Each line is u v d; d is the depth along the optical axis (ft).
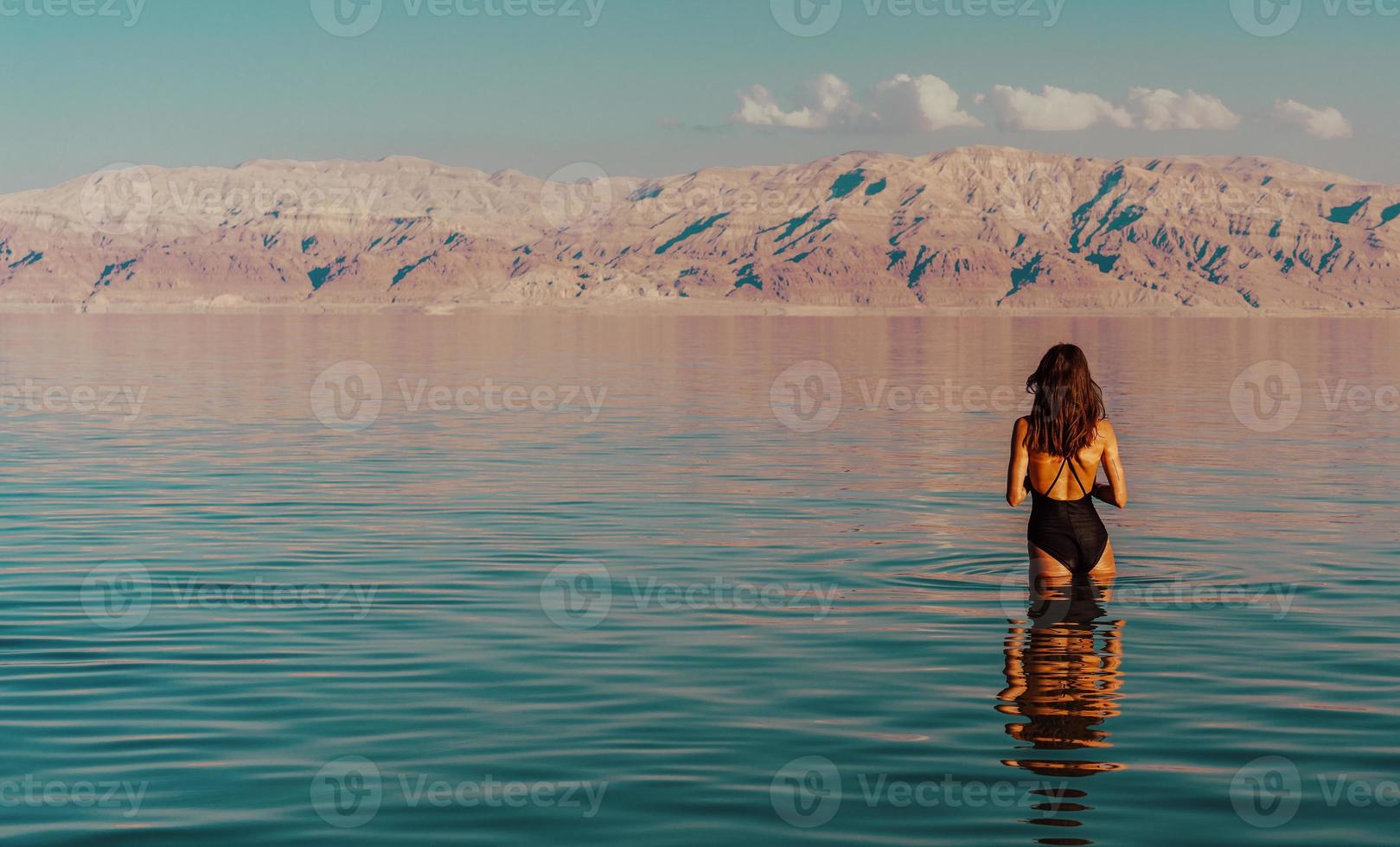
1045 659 27.30
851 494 53.98
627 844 17.75
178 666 27.09
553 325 509.35
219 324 493.77
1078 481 33.50
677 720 23.29
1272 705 23.99
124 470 61.36
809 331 416.87
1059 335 364.58
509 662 27.40
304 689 25.36
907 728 22.75
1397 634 29.30
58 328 395.96
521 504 50.88
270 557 39.55
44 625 30.71
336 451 70.23
